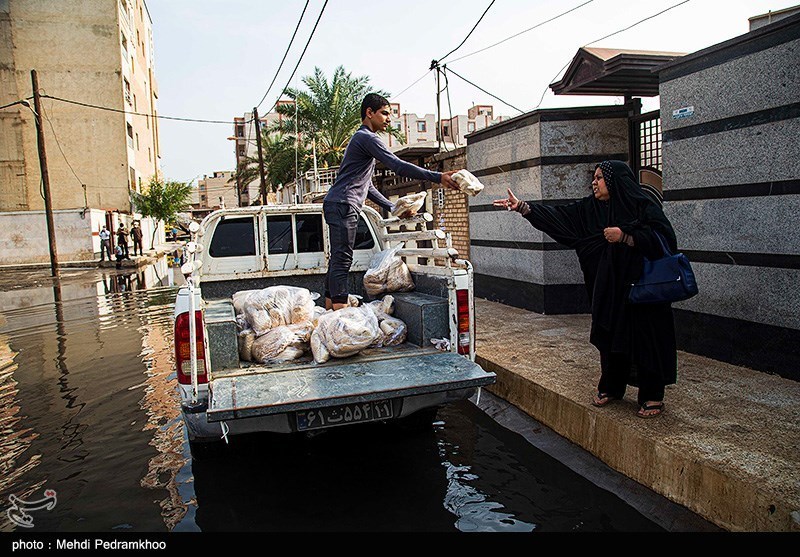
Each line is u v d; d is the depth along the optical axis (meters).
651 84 7.58
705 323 5.52
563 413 4.52
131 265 26.44
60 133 32.06
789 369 4.74
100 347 8.13
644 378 3.97
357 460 4.22
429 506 3.49
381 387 3.42
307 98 35.09
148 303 12.90
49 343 8.59
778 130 4.71
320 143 36.31
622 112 7.89
